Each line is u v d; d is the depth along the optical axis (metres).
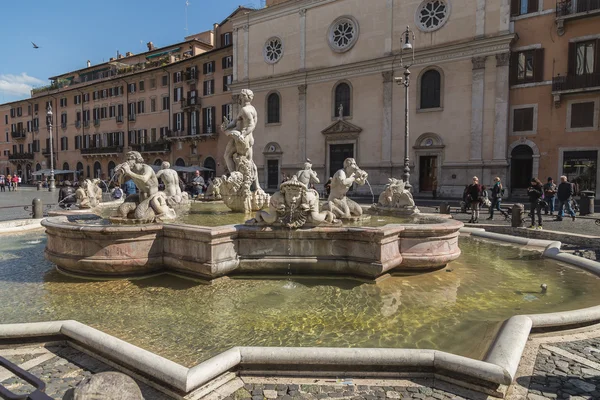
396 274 6.54
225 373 3.28
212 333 4.22
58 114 62.59
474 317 4.75
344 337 4.14
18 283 6.14
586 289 5.96
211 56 44.78
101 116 56.69
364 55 33.59
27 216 16.91
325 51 35.59
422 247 6.43
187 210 10.02
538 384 3.17
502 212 15.48
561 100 26.66
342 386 3.16
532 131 27.59
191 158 47.50
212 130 44.97
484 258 8.11
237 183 9.27
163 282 6.04
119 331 4.28
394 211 9.66
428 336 4.18
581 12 25.48
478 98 28.58
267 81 38.75
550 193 17.05
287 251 6.18
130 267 6.11
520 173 28.47
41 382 2.04
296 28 37.09
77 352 3.78
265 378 3.28
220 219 8.07
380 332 4.28
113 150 54.31
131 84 52.84
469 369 3.10
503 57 27.61
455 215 17.50
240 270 6.21
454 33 29.53
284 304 5.12
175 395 3.01
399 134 31.98
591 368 3.43
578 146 26.28
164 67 48.34
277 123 38.47
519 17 27.75
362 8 33.53
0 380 3.29
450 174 29.89
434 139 30.47
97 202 12.42
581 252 8.90
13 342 3.93
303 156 37.03
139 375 3.30
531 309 5.04
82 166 59.62
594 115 25.75
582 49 26.16
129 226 6.14
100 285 5.95
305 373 3.32
